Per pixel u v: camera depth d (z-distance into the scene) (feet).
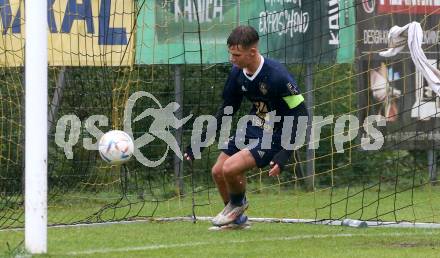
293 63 143.54
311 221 111.34
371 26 146.00
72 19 130.52
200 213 122.62
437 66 141.90
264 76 95.20
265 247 86.02
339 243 89.35
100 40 131.85
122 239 92.99
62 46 130.41
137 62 138.21
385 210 127.65
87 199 134.00
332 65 148.66
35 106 76.13
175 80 142.20
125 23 132.57
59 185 136.67
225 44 142.10
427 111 151.74
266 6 142.51
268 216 120.16
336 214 122.72
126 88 134.92
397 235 96.63
